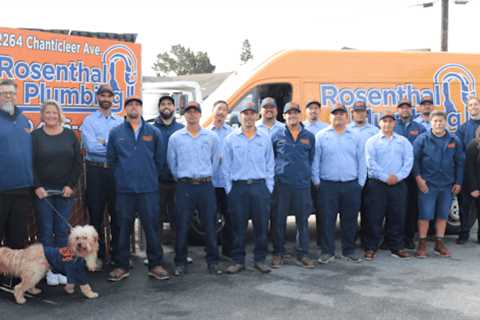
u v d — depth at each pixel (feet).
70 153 18.45
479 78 26.91
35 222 20.24
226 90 25.32
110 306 16.40
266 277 19.34
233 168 20.02
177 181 19.84
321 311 15.61
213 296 17.20
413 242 24.23
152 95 39.78
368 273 19.75
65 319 15.34
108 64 22.04
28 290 17.75
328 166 21.30
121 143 18.79
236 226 20.11
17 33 19.52
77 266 16.83
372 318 14.99
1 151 17.21
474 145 24.21
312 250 23.71
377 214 22.04
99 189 20.42
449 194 22.52
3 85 17.13
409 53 26.43
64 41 20.72
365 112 23.20
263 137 20.03
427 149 22.26
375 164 21.95
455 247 24.25
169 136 21.48
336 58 25.58
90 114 21.54
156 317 15.38
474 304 16.12
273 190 20.98
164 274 19.21
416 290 17.54
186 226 19.84
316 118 23.48
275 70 25.04
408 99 26.00
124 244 19.31
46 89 20.31
